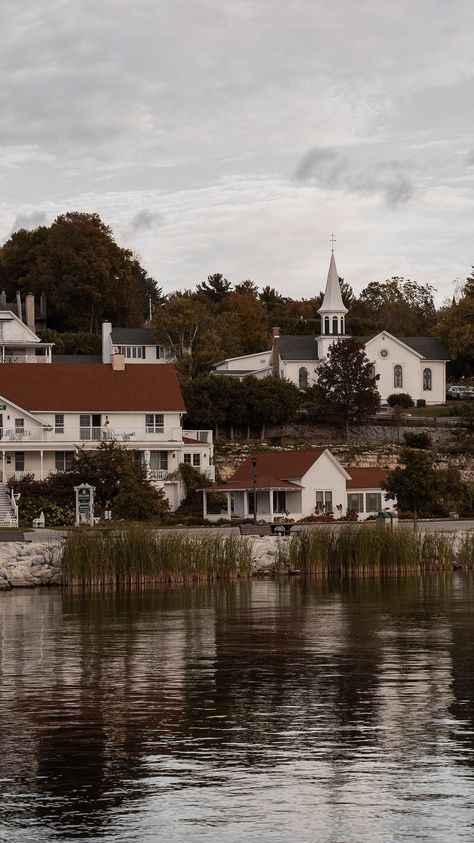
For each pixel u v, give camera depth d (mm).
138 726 32656
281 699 35844
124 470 103062
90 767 28609
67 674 40531
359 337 169875
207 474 116688
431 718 33031
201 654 44375
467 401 162625
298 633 49500
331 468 110188
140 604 61406
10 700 36188
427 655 43375
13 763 29000
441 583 70812
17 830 24438
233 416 138500
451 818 24859
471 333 165000
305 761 28875
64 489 102875
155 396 118625
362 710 34125
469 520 107438
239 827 24484
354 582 71938
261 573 76625
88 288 190625
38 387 117188
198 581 72500
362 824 24562
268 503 109125
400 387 162250
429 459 97250
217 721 33094
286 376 161125
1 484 104500
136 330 169875
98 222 198250
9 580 72250
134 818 25031
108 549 70562
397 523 94375
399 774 27750
